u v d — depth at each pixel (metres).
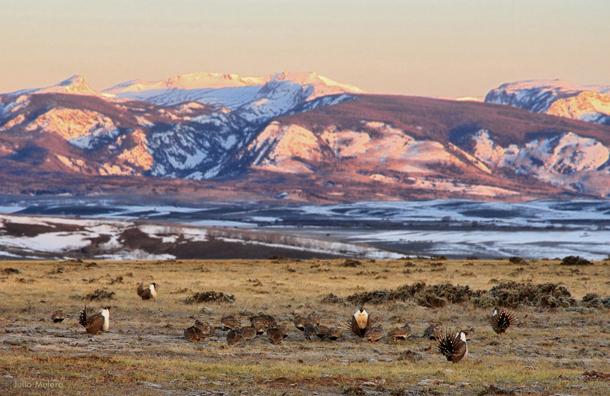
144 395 33.78
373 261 143.62
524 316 68.12
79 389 34.34
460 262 142.38
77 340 51.72
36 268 124.06
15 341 50.06
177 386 36.03
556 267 128.12
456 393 36.03
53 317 60.78
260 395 34.66
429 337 54.56
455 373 40.69
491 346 52.34
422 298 74.44
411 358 46.00
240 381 37.53
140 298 78.62
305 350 49.34
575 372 41.97
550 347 52.53
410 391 36.31
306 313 68.50
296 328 59.03
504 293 75.50
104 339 52.59
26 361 40.34
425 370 41.41
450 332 52.53
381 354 48.19
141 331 57.19
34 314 65.81
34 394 33.03
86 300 76.50
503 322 57.62
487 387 36.97
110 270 119.69
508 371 41.81
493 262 142.12
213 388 35.84
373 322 59.50
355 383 37.41
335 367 42.12
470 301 75.31
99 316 54.78
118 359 42.62
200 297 75.38
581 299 81.75
